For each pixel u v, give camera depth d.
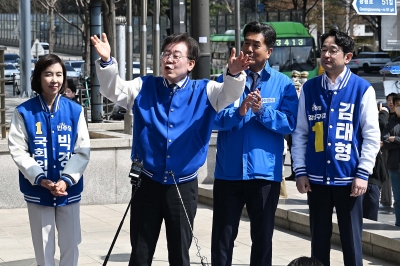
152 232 4.96
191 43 4.92
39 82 5.45
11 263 7.14
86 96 25.36
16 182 10.24
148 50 44.47
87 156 5.55
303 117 5.81
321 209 5.75
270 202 5.80
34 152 5.45
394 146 8.48
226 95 4.82
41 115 5.45
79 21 70.12
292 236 8.55
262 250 5.82
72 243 5.60
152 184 4.90
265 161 5.73
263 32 5.72
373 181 8.59
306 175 5.77
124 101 4.93
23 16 30.12
